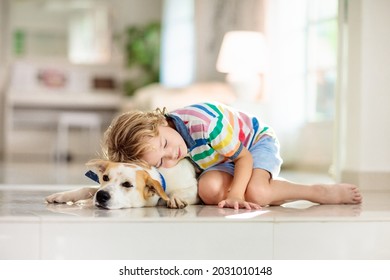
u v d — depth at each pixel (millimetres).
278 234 2115
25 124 10359
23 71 10664
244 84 7000
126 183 2379
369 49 3945
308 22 6516
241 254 2090
